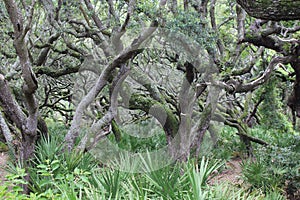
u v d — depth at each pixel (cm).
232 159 999
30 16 488
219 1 1006
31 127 582
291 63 761
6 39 950
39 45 817
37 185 496
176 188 434
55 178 496
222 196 410
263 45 710
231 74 748
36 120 586
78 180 511
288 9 375
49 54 980
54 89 1127
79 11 828
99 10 939
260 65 1036
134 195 405
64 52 844
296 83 807
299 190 678
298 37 723
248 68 771
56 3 893
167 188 412
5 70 883
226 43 870
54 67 1006
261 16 391
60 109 1193
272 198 496
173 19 634
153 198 415
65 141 665
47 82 1076
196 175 413
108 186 427
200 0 755
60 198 417
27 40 738
